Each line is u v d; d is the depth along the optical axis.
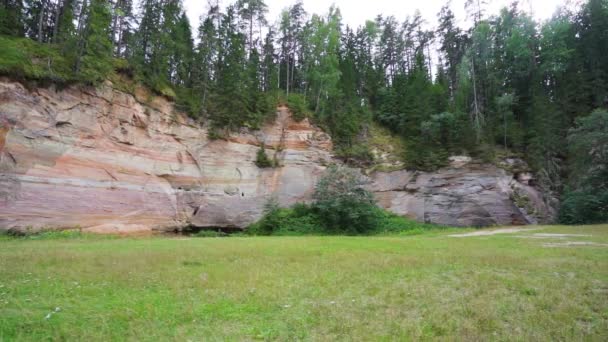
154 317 5.62
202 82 35.44
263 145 36.03
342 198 32.41
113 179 26.17
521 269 9.84
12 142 21.23
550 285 7.87
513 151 39.78
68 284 7.77
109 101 26.58
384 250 14.84
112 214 25.61
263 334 4.97
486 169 37.62
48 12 34.28
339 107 42.69
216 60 41.12
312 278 8.73
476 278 8.70
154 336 4.88
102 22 27.45
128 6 36.94
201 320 5.61
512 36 46.53
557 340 4.84
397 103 45.91
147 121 29.20
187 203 31.02
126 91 27.91
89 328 5.11
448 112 41.03
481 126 41.19
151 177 28.84
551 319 5.63
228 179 33.66
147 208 27.94
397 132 44.41
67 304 6.29
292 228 31.98
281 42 52.22
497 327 5.34
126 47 34.44
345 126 40.97
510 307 6.29
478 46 48.59
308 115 39.09
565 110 41.62
